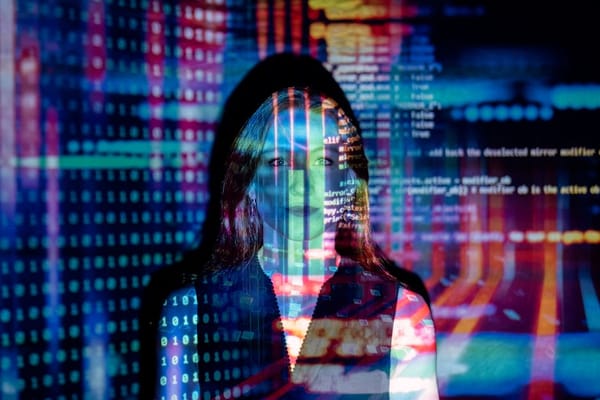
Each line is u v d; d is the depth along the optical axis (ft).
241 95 6.29
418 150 6.47
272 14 6.32
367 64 6.40
